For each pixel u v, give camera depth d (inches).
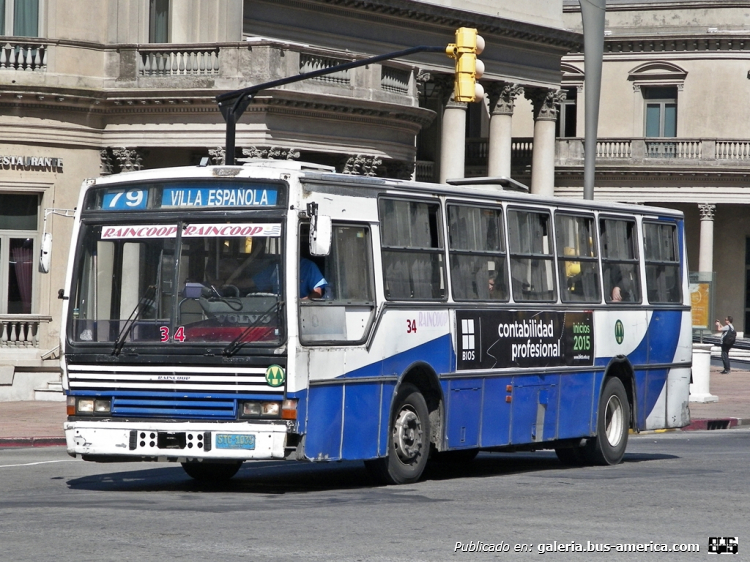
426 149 5162.4
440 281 1604.3
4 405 3016.7
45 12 3218.5
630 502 1384.1
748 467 1843.0
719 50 6122.1
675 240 2096.5
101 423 1434.5
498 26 4788.4
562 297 1817.2
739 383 4259.4
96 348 1440.7
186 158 3385.8
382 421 1510.8
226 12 3511.3
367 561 999.0
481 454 2160.4
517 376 1723.7
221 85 3186.5
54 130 3189.0
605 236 1919.3
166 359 1412.4
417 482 1590.8
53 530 1138.7
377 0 4269.2
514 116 6161.4
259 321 1390.3
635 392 1979.6
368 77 3437.5
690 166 5861.2
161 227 1441.9
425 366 1569.9
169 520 1204.5
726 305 6264.8
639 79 6225.4
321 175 1435.8
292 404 1379.2
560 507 1334.9
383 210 1521.9
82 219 1478.8
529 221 1765.5
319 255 1362.0
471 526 1186.6
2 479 1649.9
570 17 6240.2
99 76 3250.5
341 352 1441.9
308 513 1263.5
